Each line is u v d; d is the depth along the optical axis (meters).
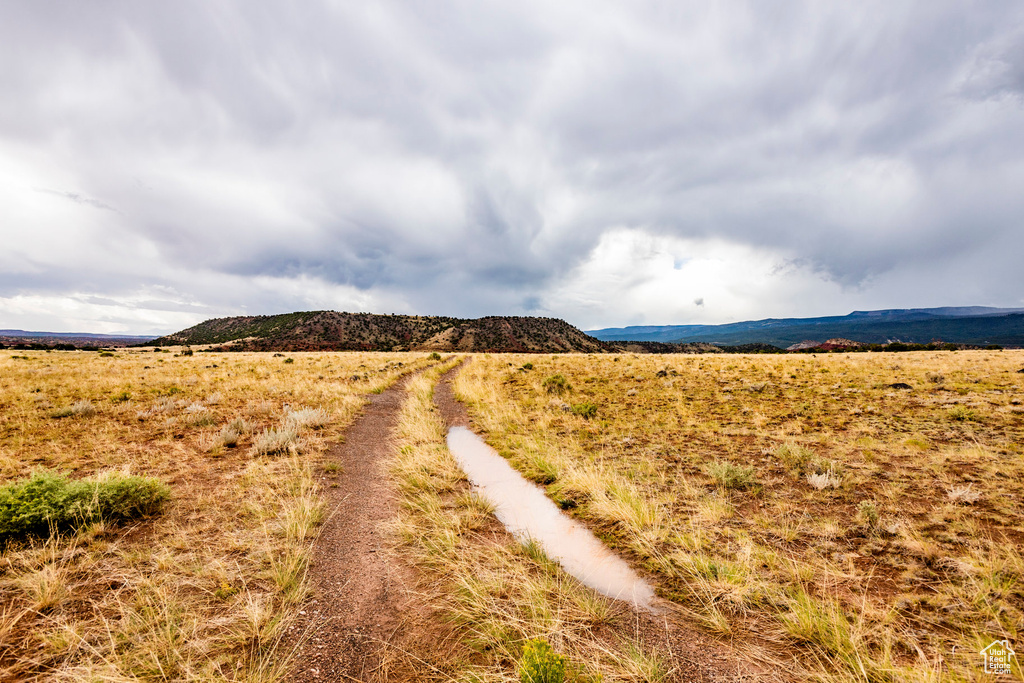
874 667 2.74
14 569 3.79
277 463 7.29
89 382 15.83
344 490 6.34
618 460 7.72
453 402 15.25
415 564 4.25
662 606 3.64
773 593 3.65
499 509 5.89
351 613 3.42
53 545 4.02
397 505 5.86
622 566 4.36
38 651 2.84
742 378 16.97
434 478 6.90
